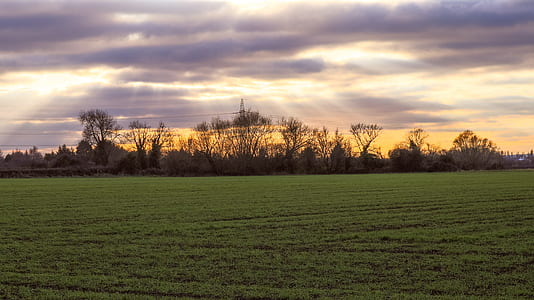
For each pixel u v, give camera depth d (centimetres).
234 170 11481
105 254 1953
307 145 12356
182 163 11538
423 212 3225
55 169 11025
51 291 1459
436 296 1367
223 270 1678
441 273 1612
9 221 2934
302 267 1705
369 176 9150
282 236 2333
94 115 13888
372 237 2275
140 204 3888
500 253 1900
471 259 1789
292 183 6788
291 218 2978
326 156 12388
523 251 1922
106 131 13950
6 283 1552
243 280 1558
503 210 3281
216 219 2961
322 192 4988
